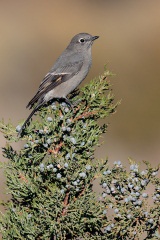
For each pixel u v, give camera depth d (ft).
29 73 101.40
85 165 27.96
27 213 27.53
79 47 45.47
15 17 112.78
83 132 29.14
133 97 84.94
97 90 30.53
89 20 112.16
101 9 114.11
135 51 98.73
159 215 27.43
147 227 27.53
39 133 28.68
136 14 111.34
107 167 27.68
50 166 27.04
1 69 101.09
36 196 27.73
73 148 28.32
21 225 27.43
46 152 28.45
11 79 99.66
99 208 27.07
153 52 98.68
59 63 44.14
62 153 28.14
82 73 44.78
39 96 39.34
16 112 91.45
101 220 27.32
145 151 80.23
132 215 27.43
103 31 109.50
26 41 108.17
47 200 26.71
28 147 28.37
